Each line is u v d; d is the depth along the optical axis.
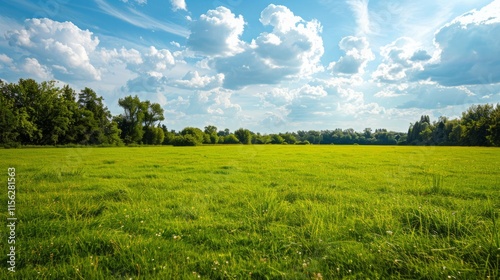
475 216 5.57
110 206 6.95
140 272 3.67
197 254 4.21
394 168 16.80
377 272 3.64
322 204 7.27
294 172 14.78
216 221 5.91
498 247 3.71
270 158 24.48
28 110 42.56
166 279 3.46
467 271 3.43
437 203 7.52
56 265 3.79
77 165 17.16
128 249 4.18
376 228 5.11
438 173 14.20
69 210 6.14
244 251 4.41
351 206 7.03
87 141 46.81
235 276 3.58
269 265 3.84
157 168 16.28
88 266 3.72
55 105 45.41
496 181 11.59
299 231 5.02
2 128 38.91
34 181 11.04
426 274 3.48
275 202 6.78
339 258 4.04
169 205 7.40
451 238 4.50
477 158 22.72
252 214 6.34
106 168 16.16
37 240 4.57
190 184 10.66
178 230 5.23
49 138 44.34
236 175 13.46
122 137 48.97
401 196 8.35
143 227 5.33
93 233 4.68
